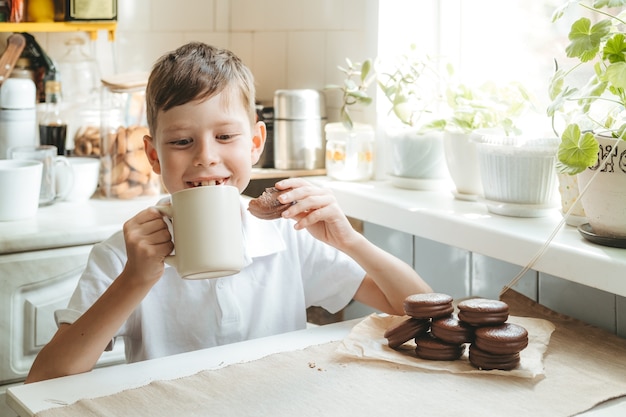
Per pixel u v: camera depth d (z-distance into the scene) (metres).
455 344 1.12
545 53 1.73
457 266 1.65
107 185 2.06
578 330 1.28
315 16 2.15
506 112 1.63
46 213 1.92
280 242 1.45
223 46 2.40
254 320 1.43
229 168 1.25
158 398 1.00
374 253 1.39
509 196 1.53
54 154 1.98
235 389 1.03
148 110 1.30
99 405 0.98
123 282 1.17
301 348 1.21
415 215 1.63
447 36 1.95
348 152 1.96
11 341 1.75
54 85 2.11
